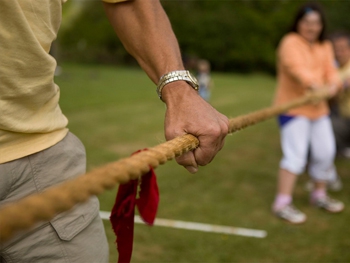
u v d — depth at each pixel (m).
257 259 3.04
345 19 29.38
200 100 1.32
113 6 1.51
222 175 4.85
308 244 3.29
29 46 1.19
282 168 3.78
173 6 32.56
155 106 10.21
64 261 1.33
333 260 3.05
